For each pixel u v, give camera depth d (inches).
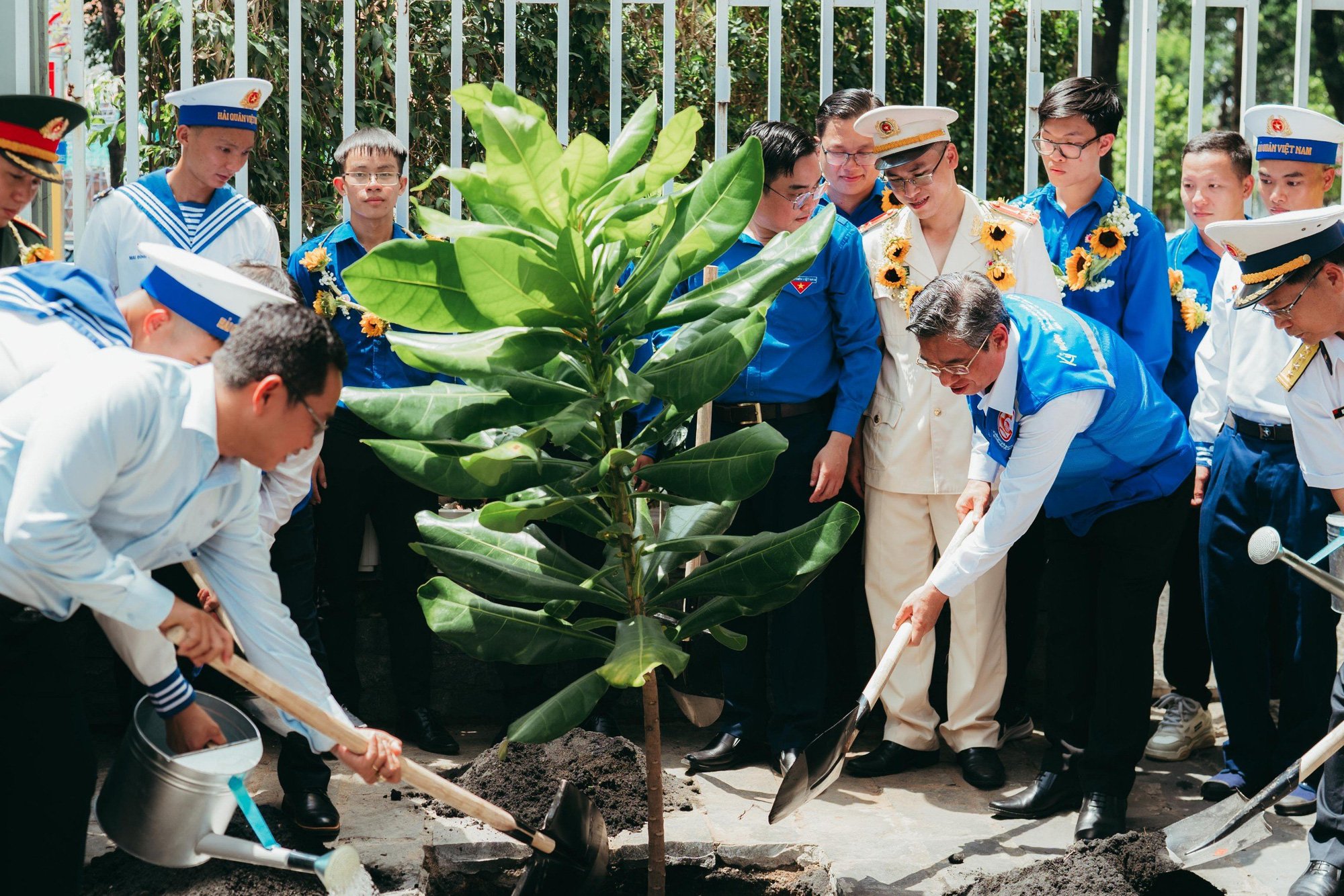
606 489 122.7
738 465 112.3
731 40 276.2
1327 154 173.8
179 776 99.8
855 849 147.8
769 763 174.2
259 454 96.7
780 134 159.5
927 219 167.2
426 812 154.4
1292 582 159.2
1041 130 172.2
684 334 119.3
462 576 117.6
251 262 121.6
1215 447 165.8
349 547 173.6
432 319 108.0
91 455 90.0
